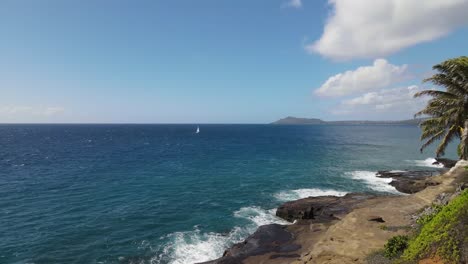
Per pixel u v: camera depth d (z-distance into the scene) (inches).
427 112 1086.4
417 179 1852.9
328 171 2305.6
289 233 996.6
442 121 1101.1
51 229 1152.8
